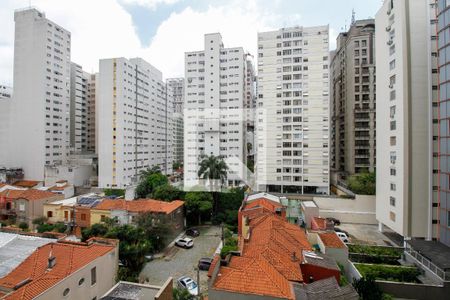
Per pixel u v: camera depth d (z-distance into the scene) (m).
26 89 67.25
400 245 32.72
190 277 25.28
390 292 20.12
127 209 35.06
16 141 67.81
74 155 74.19
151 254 29.42
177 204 38.06
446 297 19.44
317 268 18.11
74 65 79.88
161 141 91.56
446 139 26.02
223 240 31.33
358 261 25.02
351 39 64.44
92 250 19.69
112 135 66.00
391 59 34.25
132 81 70.94
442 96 26.67
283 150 58.41
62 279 15.60
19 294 14.21
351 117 63.78
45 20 66.94
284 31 58.47
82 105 83.38
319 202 44.88
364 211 42.75
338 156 74.25
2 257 19.75
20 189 44.31
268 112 59.34
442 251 23.27
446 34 25.97
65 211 38.34
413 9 31.05
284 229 24.09
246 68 75.69
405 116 31.06
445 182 26.03
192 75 71.88
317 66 56.81
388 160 35.12
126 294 15.80
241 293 14.12
